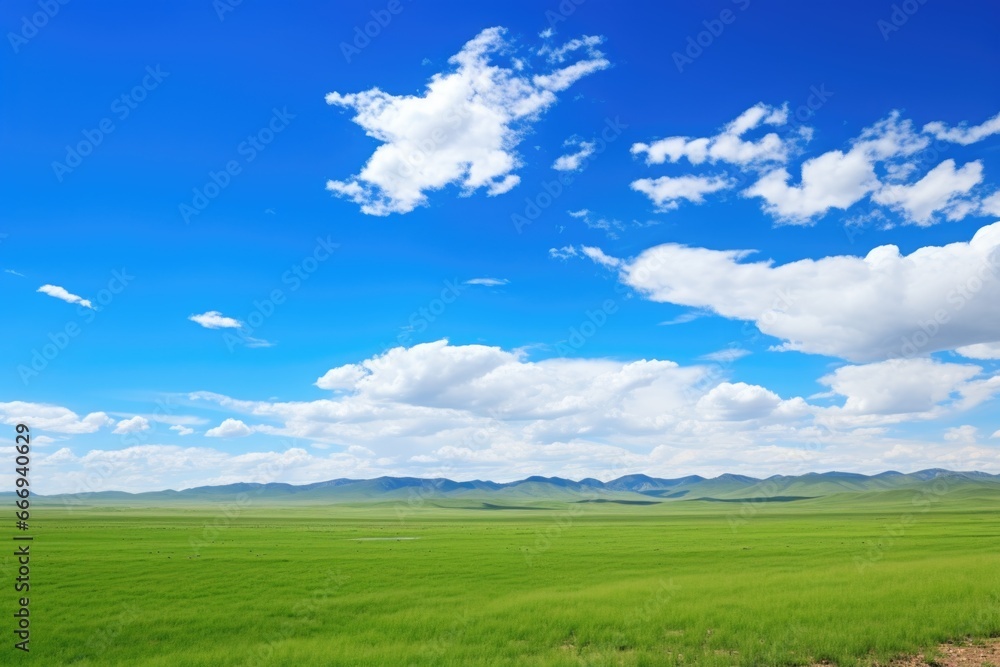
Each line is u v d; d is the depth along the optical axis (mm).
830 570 46969
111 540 88562
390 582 48688
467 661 25047
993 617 27516
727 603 34469
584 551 72750
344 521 191000
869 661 22891
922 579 39625
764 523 152500
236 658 26953
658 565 58062
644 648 25938
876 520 162375
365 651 27109
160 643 30656
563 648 27391
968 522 136625
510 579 50000
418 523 176750
